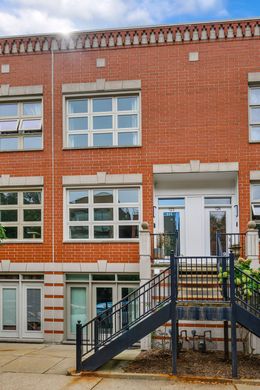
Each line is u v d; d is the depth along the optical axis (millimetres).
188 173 12695
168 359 10008
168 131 12852
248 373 8766
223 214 13102
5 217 13477
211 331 11211
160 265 11648
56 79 13469
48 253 13016
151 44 13125
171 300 8977
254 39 12758
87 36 13398
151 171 12812
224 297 9109
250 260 10312
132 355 10500
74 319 12852
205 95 12805
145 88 13039
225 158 12562
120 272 12641
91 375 8859
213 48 12891
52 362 10102
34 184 13258
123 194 13102
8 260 13133
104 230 13055
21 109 13766
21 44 13672
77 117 13500
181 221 13219
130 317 12453
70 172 13180
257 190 12570
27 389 8039
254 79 12609
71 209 13258
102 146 13070
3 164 13469
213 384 8227
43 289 12977
